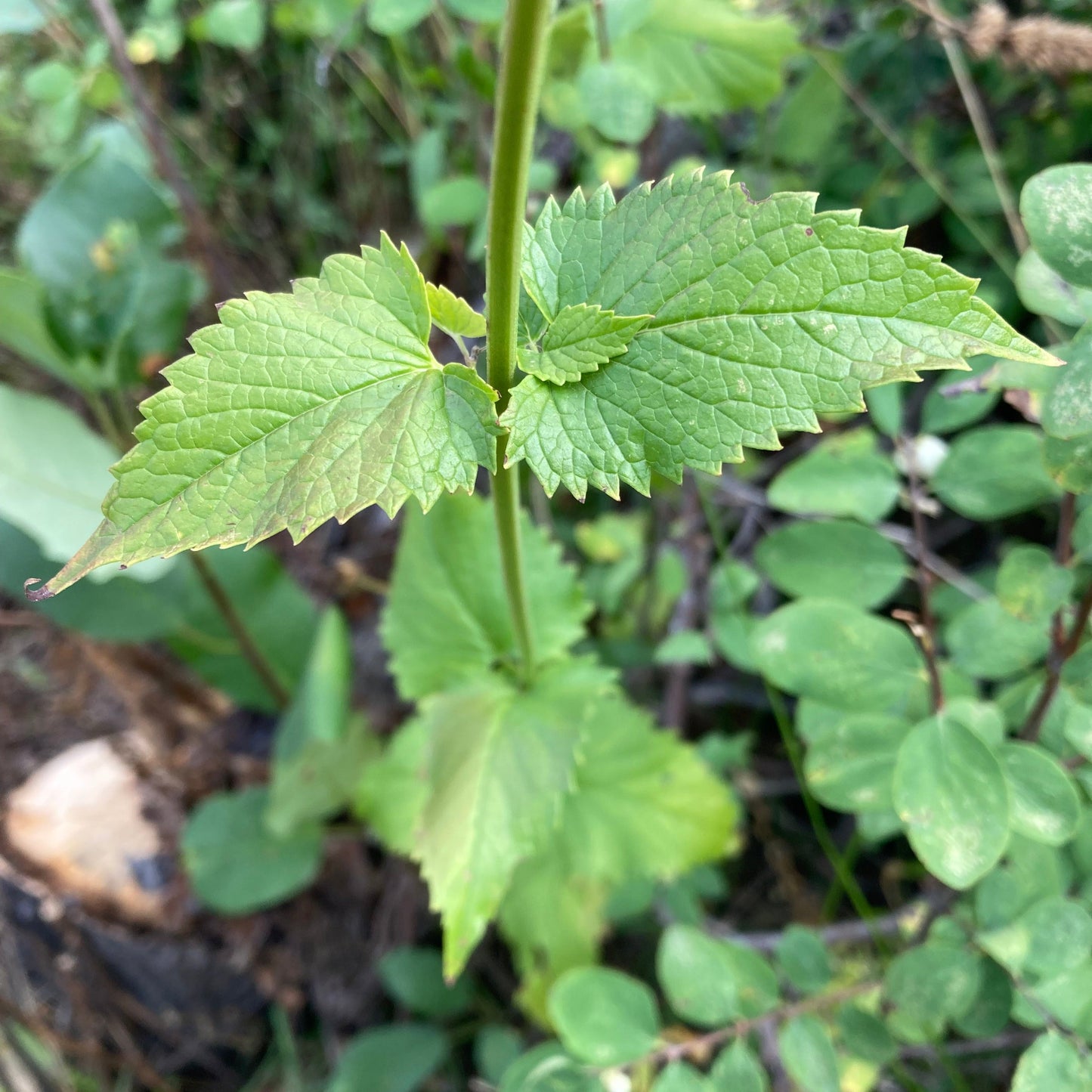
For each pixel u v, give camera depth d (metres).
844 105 0.34
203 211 0.40
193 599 0.35
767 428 0.14
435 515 0.26
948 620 0.27
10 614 0.37
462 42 0.31
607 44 0.26
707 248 0.14
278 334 0.14
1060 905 0.18
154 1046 0.39
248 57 0.42
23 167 0.42
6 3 0.32
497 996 0.37
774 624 0.21
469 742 0.23
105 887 0.36
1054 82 0.31
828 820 0.35
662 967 0.22
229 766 0.40
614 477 0.15
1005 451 0.21
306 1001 0.39
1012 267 0.30
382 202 0.44
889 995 0.20
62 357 0.29
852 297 0.14
